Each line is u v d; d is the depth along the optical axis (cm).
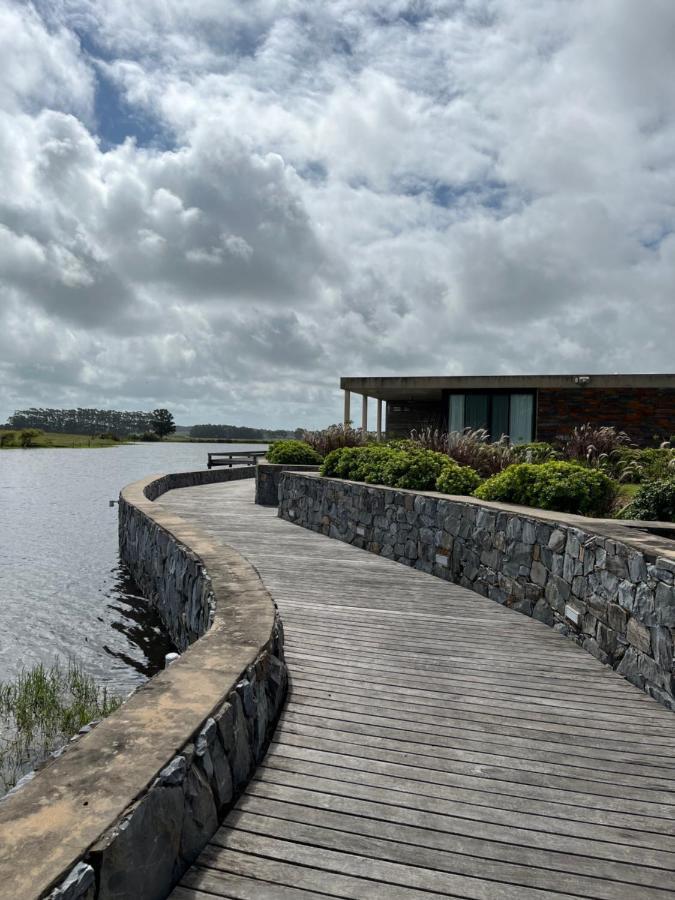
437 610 527
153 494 1313
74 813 152
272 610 341
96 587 866
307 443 1503
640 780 262
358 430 1502
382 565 711
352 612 513
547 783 257
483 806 238
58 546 1177
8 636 661
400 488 779
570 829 226
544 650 432
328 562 716
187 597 548
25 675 556
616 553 400
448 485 736
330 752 275
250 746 256
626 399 1511
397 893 188
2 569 978
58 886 128
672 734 306
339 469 934
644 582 365
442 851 210
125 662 592
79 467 3566
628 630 381
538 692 356
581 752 285
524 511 550
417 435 1435
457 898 188
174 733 197
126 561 994
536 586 508
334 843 210
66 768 174
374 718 312
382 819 226
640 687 366
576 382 1470
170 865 182
